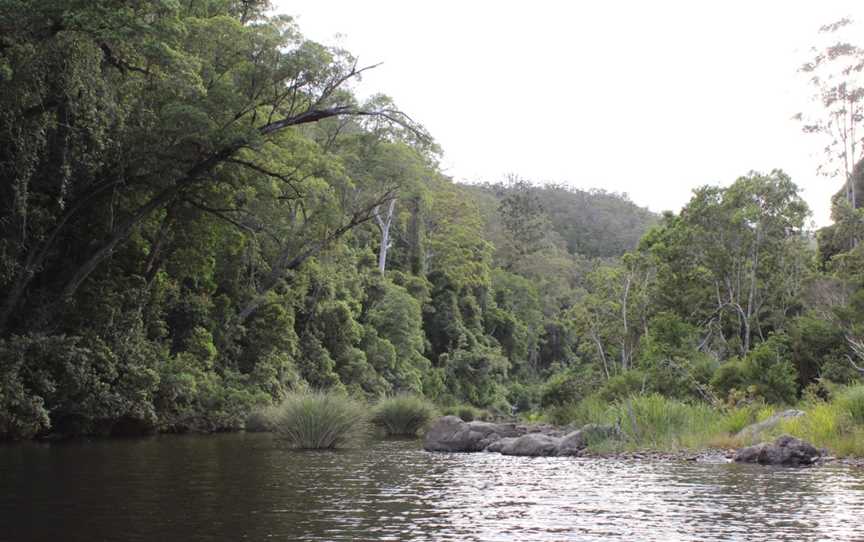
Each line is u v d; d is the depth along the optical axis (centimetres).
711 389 2467
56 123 1797
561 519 768
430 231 7100
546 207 14062
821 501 888
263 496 933
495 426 2156
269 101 2184
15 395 1836
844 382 2628
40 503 862
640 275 4275
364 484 1069
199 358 2984
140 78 1898
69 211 2038
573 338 8731
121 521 745
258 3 2488
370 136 3306
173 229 2611
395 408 2564
